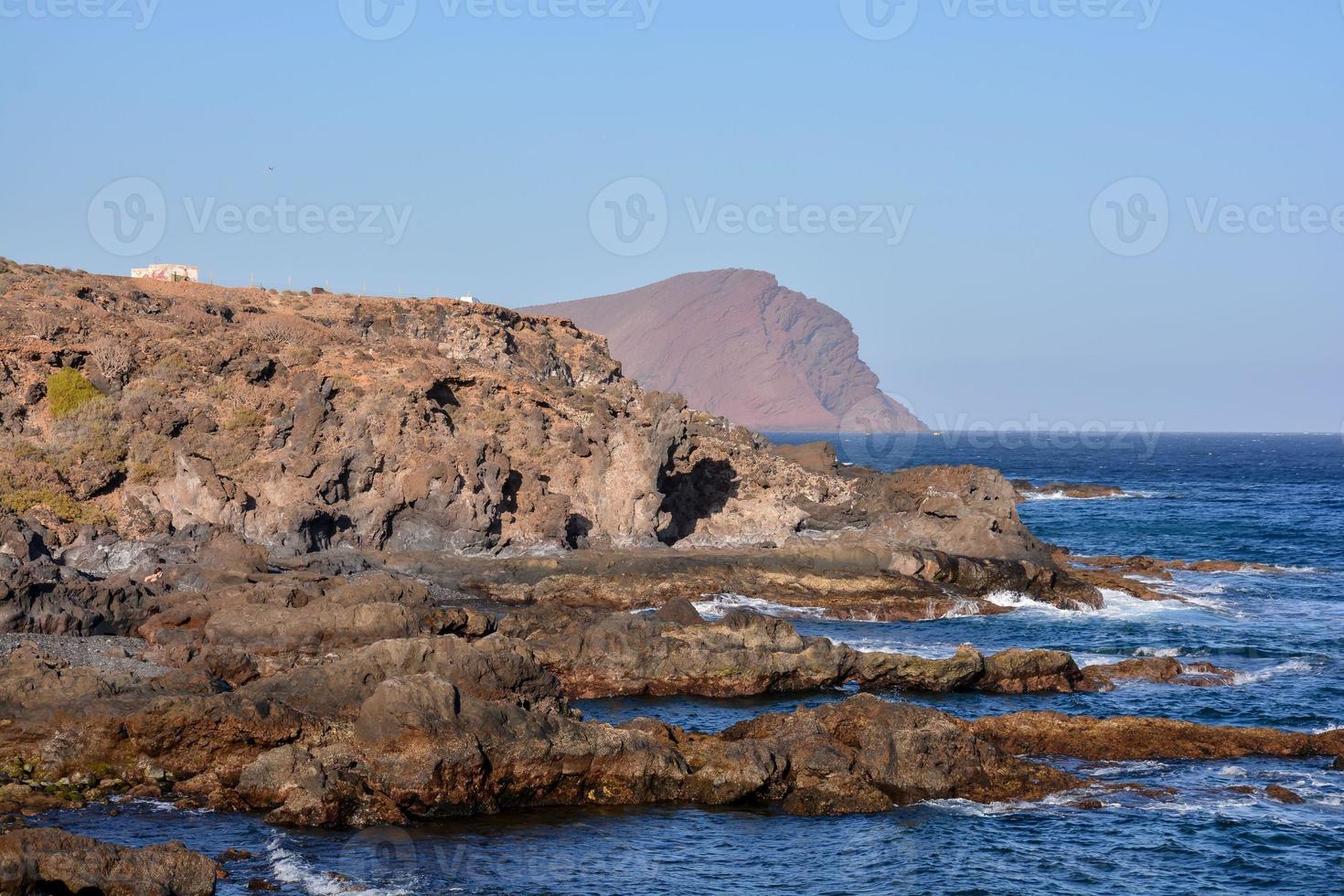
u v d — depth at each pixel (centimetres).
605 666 4444
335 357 7856
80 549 5869
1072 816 3256
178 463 6525
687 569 6369
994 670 4625
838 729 3559
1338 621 6350
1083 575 7219
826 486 8481
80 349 6944
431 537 6762
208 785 3200
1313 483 19425
